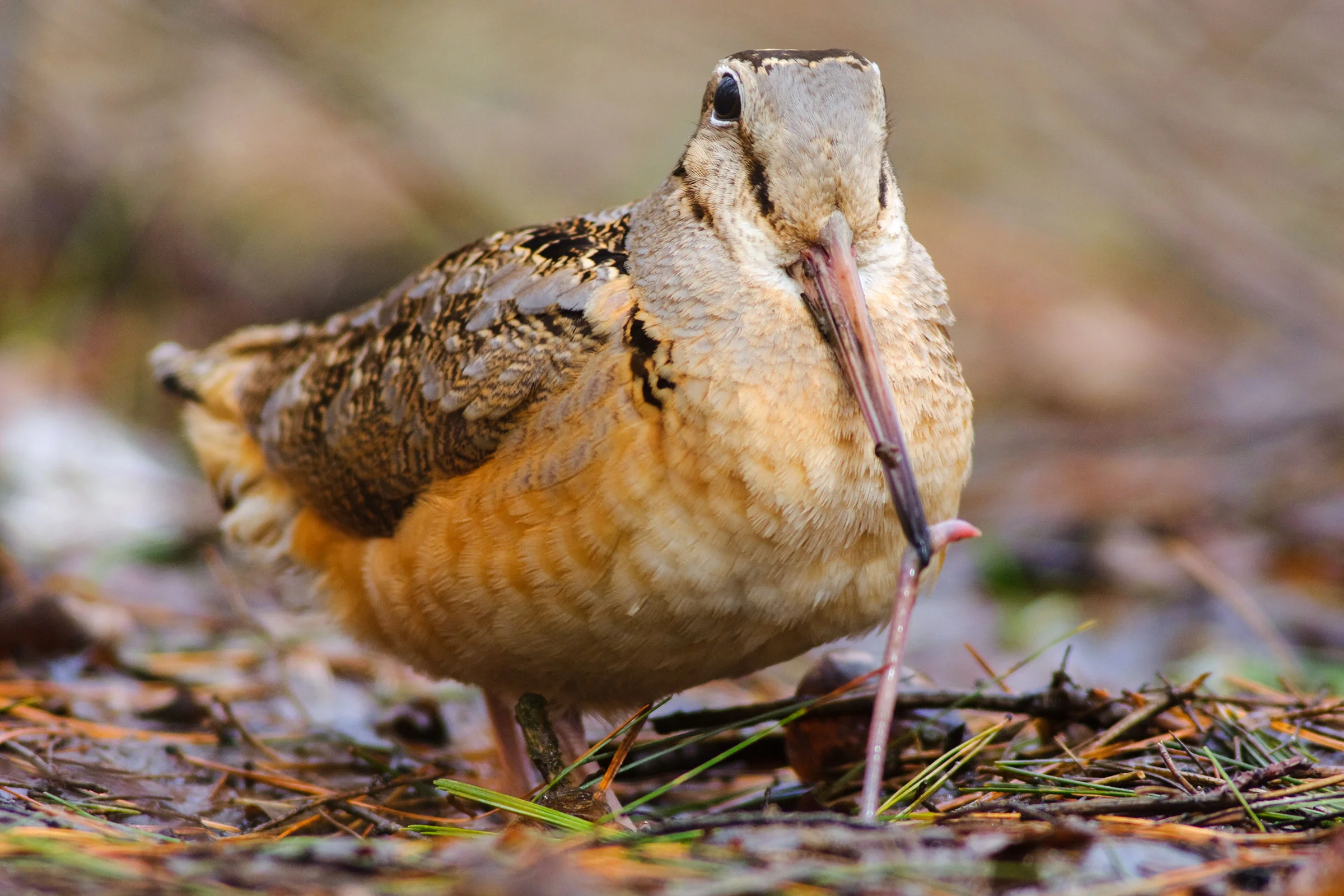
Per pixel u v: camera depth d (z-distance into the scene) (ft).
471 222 68.90
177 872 19.49
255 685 34.91
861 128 25.18
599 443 24.56
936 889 19.13
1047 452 59.88
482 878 18.28
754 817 21.17
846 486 24.52
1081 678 38.01
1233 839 21.12
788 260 25.13
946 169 78.64
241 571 44.50
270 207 68.74
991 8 72.59
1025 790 24.25
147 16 66.95
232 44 67.10
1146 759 26.43
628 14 78.95
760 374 24.34
